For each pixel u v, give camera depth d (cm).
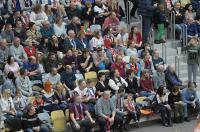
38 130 3516
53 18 4441
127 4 4838
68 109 3719
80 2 4694
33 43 4162
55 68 3909
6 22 4312
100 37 4347
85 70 4072
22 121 3519
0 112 3572
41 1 4572
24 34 4181
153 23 4706
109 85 3934
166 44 4747
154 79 4144
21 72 3800
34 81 3900
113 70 3994
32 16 4347
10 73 3744
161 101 3947
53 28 4288
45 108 3706
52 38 4144
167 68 4219
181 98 4000
